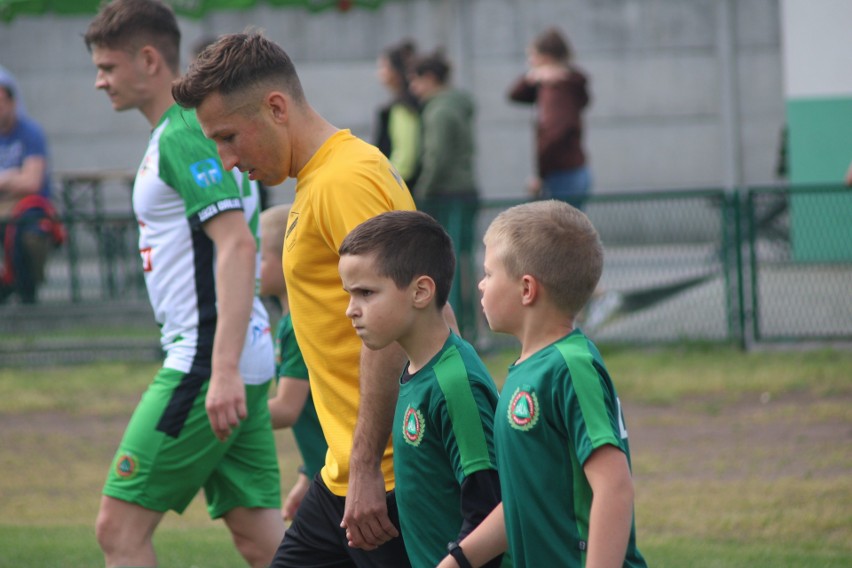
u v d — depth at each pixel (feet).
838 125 147.95
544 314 33.22
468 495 34.83
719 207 118.52
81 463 90.02
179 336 47.85
